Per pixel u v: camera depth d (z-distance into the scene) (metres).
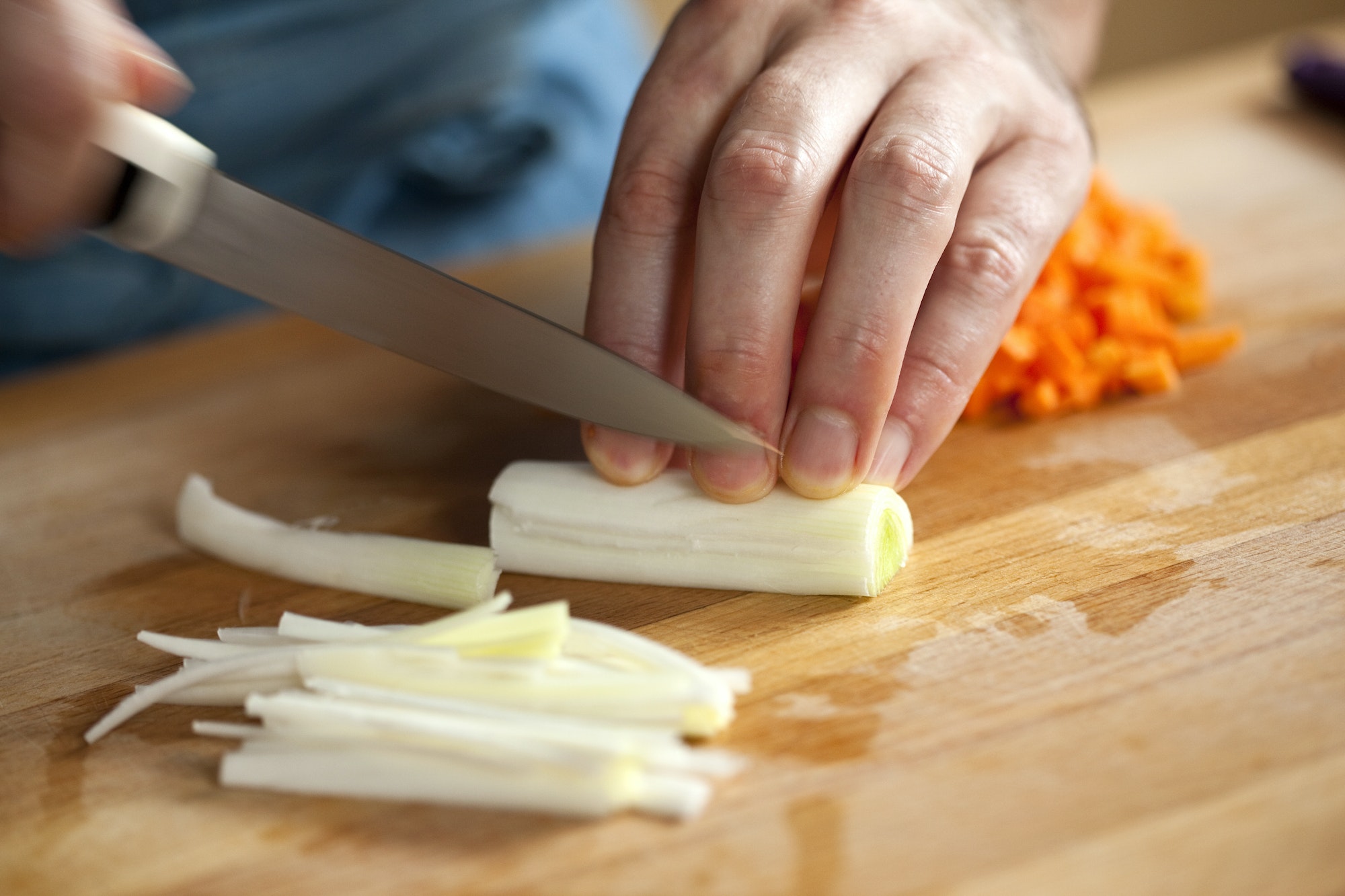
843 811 0.34
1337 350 0.46
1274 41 0.67
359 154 0.58
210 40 0.54
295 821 0.35
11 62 0.35
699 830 0.34
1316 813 0.33
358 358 0.52
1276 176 0.56
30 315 0.55
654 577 0.40
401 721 0.35
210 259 0.38
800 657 0.38
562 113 0.62
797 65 0.40
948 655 0.37
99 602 0.42
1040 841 0.33
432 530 0.44
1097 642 0.37
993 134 0.42
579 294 0.53
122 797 0.36
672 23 0.43
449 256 0.61
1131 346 0.46
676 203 0.41
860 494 0.39
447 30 0.56
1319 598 0.37
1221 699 0.35
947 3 0.43
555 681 0.36
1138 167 0.58
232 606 0.42
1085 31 0.55
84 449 0.49
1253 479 0.41
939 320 0.41
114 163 0.37
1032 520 0.41
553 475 0.41
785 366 0.39
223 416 0.50
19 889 0.35
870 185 0.39
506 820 0.35
